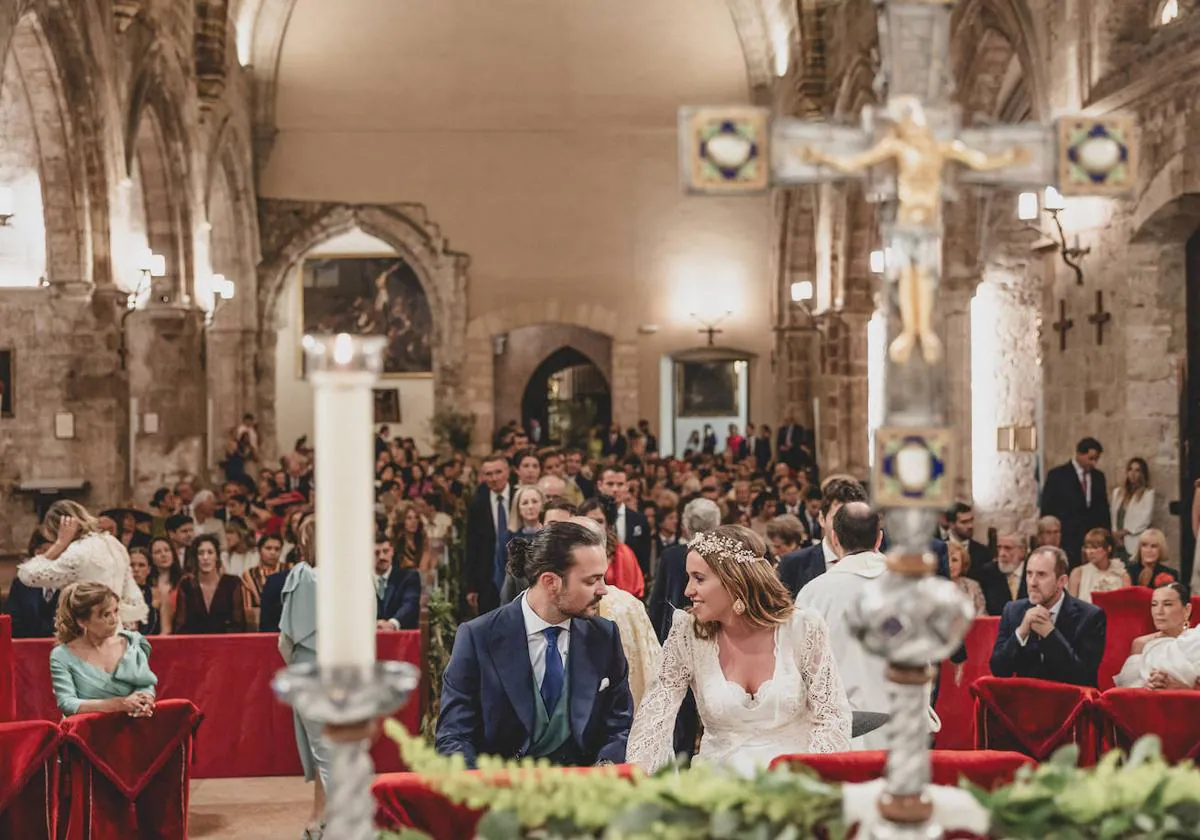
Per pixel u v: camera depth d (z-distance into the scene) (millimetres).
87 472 17109
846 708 4543
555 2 27250
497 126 27406
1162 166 11922
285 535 11781
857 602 2211
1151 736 2551
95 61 16234
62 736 5410
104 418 17062
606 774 2607
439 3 27125
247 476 21484
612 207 27500
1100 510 12180
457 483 17750
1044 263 14305
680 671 4594
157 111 19562
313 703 1918
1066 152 2461
